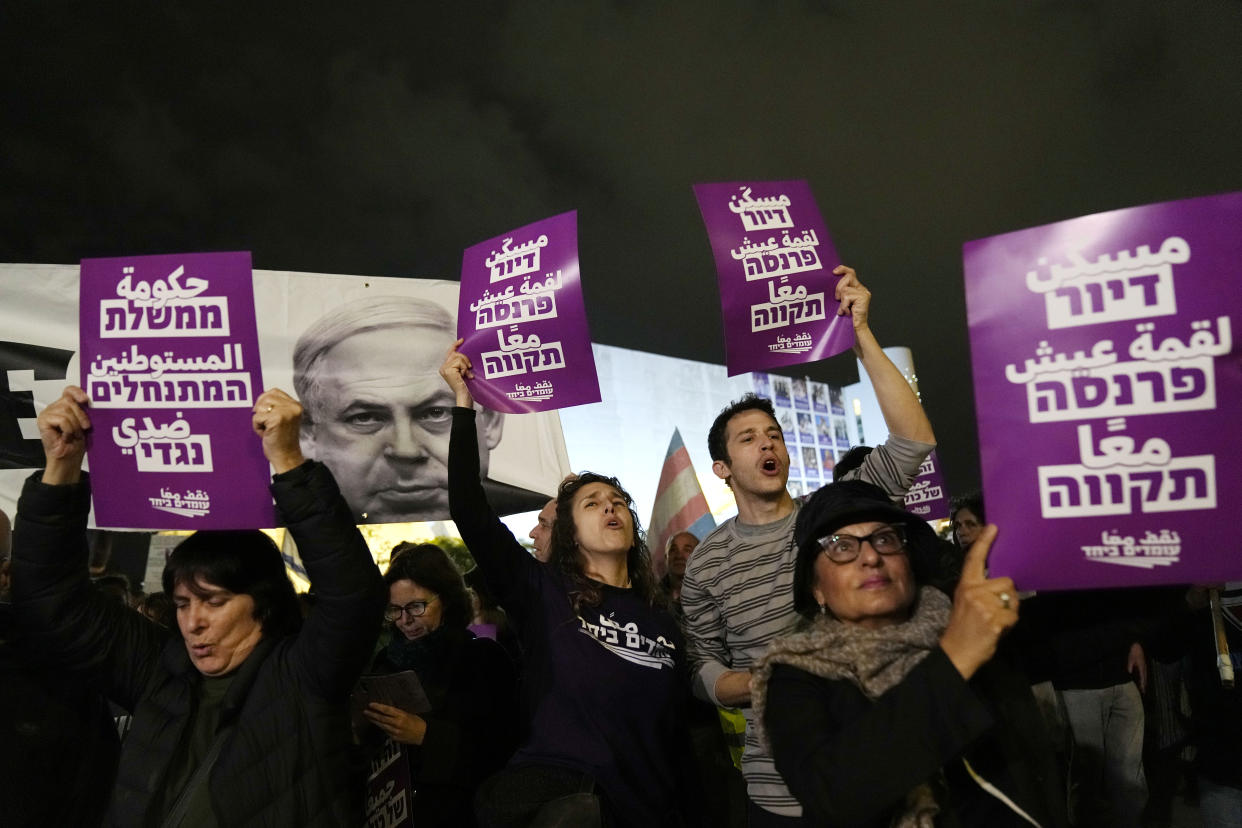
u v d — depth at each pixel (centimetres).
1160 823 445
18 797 271
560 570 335
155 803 243
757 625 321
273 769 242
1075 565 196
